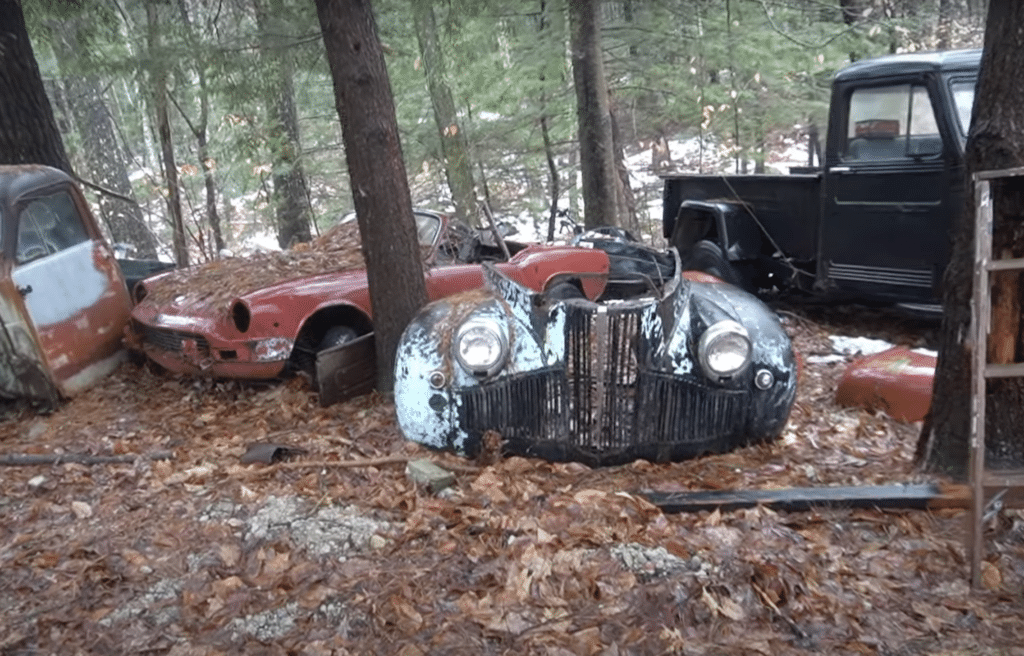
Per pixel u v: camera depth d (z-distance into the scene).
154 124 14.13
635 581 3.18
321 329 6.11
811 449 4.41
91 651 2.96
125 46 9.67
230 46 8.59
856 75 6.70
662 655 2.79
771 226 7.82
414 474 4.07
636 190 16.52
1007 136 3.47
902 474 4.02
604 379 4.03
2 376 5.86
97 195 14.71
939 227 6.34
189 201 12.94
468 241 7.44
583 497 3.77
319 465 4.37
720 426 4.22
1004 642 2.78
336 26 5.12
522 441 4.20
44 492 4.39
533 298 4.21
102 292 6.34
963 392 3.81
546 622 2.97
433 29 11.55
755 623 2.93
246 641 2.96
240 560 3.51
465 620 3.02
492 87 13.19
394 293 5.47
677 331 4.16
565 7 11.62
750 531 3.51
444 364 4.23
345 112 5.27
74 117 15.47
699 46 12.54
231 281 6.22
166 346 6.05
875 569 3.22
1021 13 3.39
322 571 3.37
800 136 16.53
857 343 7.04
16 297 5.62
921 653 2.75
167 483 4.35
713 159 16.31
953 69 6.16
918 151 6.40
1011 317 3.56
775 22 13.17
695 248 8.36
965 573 3.16
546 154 14.73
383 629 2.99
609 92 13.93
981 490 3.05
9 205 5.73
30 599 3.32
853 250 6.95
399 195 5.40
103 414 5.76
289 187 14.30
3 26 7.46
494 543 3.51
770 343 4.34
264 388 6.03
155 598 3.26
